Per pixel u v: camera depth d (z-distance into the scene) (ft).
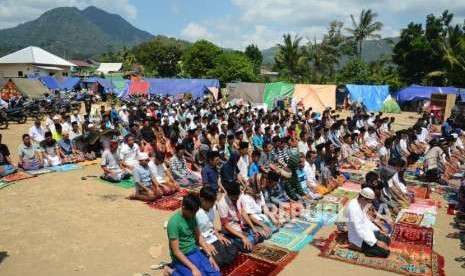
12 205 30.60
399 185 32.71
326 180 36.32
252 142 48.32
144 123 46.91
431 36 151.74
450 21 151.64
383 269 21.40
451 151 47.75
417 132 56.95
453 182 40.37
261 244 24.23
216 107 80.18
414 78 155.12
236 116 61.00
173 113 65.26
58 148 44.65
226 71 158.92
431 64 149.07
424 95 124.67
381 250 22.68
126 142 39.63
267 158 38.60
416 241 25.16
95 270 20.72
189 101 104.22
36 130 48.01
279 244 24.38
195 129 45.29
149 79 130.11
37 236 24.82
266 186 27.99
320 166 36.27
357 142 53.67
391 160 32.89
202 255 19.04
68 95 122.31
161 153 33.35
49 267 20.95
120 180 37.99
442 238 26.20
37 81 104.83
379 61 168.04
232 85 116.57
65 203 31.30
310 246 24.43
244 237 22.75
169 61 240.73
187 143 42.55
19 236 24.79
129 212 29.66
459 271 21.43
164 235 25.49
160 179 33.60
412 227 27.66
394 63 162.91
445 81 142.31
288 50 174.60
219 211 23.20
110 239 24.64
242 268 20.83
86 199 32.50
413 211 31.19
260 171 29.94
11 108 80.53
